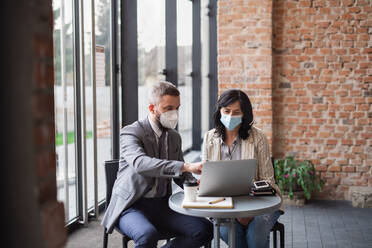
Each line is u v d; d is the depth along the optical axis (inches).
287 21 204.4
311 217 178.4
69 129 154.6
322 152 206.2
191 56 302.5
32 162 38.5
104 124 183.3
